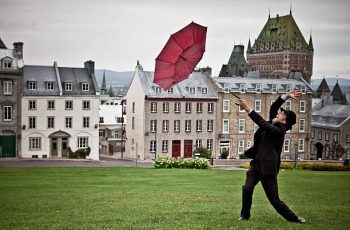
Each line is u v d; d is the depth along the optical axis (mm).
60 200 14930
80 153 73688
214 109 82625
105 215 11391
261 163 9453
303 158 89688
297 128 89188
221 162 60594
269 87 87000
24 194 17000
